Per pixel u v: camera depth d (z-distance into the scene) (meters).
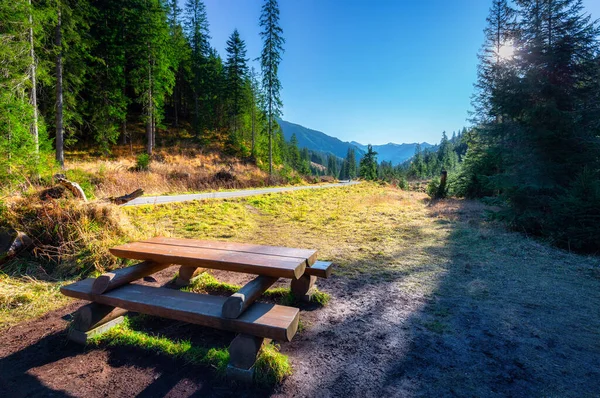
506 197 7.04
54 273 3.99
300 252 2.96
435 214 9.70
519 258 4.99
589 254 5.12
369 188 22.64
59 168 11.05
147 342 2.49
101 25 26.20
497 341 2.59
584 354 2.40
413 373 2.16
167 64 28.17
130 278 2.82
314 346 2.52
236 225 7.74
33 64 11.29
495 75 7.32
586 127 6.38
